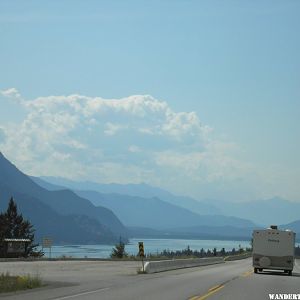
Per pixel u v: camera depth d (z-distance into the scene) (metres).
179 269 54.75
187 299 22.73
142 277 38.69
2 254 81.06
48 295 24.05
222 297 23.92
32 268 50.94
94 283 31.92
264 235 46.84
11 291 25.98
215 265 71.75
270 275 44.22
